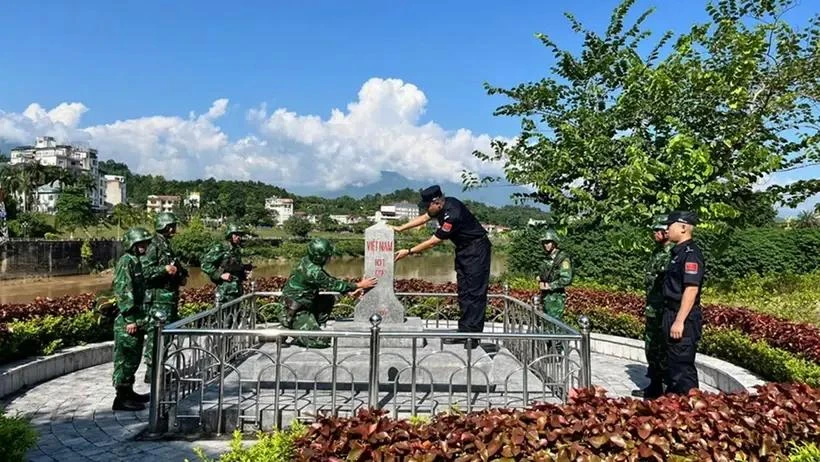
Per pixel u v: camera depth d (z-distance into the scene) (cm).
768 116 1078
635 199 899
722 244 998
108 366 794
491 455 303
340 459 299
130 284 586
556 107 1292
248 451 328
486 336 515
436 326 969
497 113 1333
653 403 361
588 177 1144
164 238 689
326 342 664
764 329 758
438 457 302
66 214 5691
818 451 313
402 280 1341
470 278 689
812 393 379
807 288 1465
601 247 1725
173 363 562
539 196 1285
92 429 533
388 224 730
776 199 1004
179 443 493
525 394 525
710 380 734
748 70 967
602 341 934
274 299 1045
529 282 1617
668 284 537
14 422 330
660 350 627
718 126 1016
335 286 676
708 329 812
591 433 321
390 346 669
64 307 830
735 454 318
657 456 309
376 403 497
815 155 972
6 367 677
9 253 4134
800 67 1038
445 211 689
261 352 576
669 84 994
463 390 598
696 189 840
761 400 372
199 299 1057
